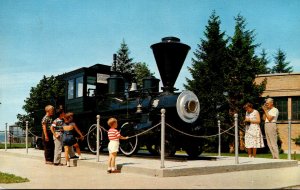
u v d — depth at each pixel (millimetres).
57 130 10133
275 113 11352
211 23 23422
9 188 5867
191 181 6801
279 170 9289
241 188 5938
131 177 7406
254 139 11438
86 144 14133
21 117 35969
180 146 10602
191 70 23578
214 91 21875
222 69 22344
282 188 6242
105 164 8992
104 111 12508
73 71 14195
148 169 7684
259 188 5988
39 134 16328
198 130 10695
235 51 22125
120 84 12945
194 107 10320
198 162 9328
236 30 22469
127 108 11570
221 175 7910
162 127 7793
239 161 10047
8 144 24016
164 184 6348
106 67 14477
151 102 10789
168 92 10695
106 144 12492
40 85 36656
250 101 21141
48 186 6094
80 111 13484
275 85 24094
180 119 10125
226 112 21703
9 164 10453
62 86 36875
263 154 19938
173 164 8641
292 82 23562
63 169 9117
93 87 13727
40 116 16844
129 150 11305
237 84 21688
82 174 8000
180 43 10461
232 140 21484
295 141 23484
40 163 10766
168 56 10523
